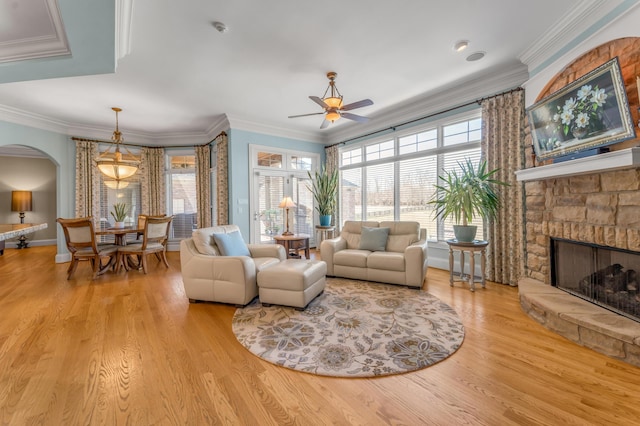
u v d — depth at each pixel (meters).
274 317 2.75
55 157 5.35
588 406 1.53
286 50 3.08
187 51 3.06
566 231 2.77
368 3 2.39
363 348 2.16
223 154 5.58
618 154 2.00
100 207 5.97
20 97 4.23
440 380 1.78
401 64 3.44
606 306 2.41
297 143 6.33
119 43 2.62
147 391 1.69
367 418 1.48
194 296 3.14
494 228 3.81
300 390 1.70
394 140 5.32
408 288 3.60
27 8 1.58
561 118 2.57
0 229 2.20
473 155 4.20
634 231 2.15
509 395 1.63
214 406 1.57
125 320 2.71
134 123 5.58
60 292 3.57
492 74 3.73
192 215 6.74
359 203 6.09
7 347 2.20
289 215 6.23
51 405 1.57
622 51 2.19
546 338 2.29
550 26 2.74
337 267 4.09
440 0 2.37
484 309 2.89
